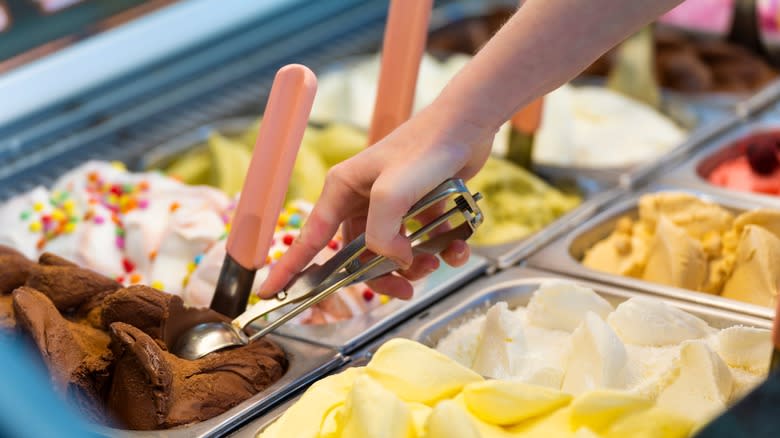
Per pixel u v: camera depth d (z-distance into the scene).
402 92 1.32
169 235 1.42
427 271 1.22
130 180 1.61
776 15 2.39
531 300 1.25
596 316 1.10
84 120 1.91
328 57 2.25
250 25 2.28
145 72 2.07
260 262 1.19
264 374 1.13
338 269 1.14
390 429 0.87
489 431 0.93
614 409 0.90
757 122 2.02
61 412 0.80
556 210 1.74
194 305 1.34
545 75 1.02
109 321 1.14
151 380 1.02
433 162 1.02
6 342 1.04
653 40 2.31
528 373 1.10
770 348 1.11
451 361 0.99
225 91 2.08
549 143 1.93
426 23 1.30
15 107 1.84
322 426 0.96
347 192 1.11
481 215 1.12
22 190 1.69
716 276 1.44
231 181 1.77
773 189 1.78
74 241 1.45
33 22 1.89
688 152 1.89
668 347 1.16
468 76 1.03
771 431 0.66
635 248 1.53
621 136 2.02
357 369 1.05
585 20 0.99
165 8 2.11
